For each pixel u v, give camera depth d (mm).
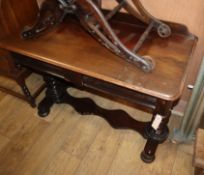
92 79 960
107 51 929
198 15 953
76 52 939
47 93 1519
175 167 1212
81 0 799
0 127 1459
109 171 1224
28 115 1515
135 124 1336
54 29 1061
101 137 1369
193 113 1104
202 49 1051
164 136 1174
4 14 1065
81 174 1223
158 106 891
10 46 1004
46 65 1061
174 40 958
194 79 1201
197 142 1006
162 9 1012
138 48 894
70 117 1484
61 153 1312
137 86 785
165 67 844
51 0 905
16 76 1301
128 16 1039
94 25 847
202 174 1038
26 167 1267
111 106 1525
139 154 1279
